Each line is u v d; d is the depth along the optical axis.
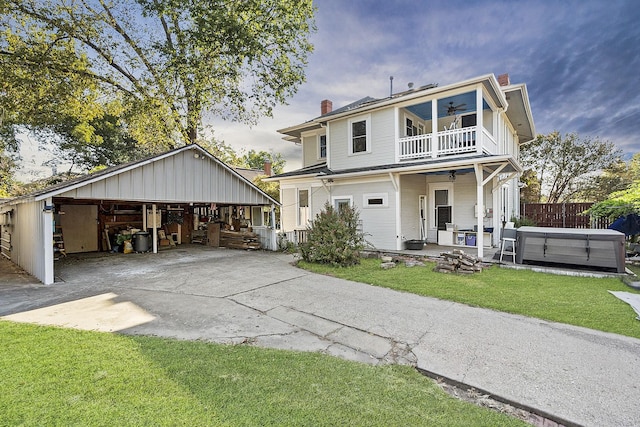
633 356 3.55
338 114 13.02
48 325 4.40
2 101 11.95
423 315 4.98
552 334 4.18
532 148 25.28
